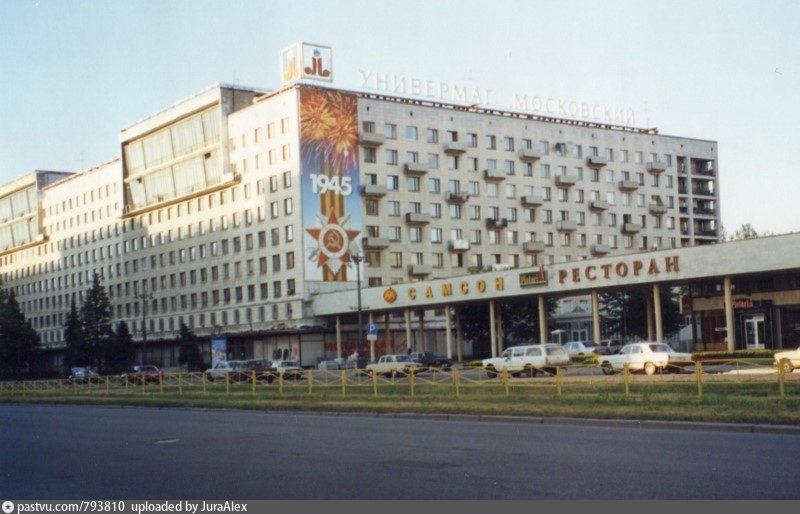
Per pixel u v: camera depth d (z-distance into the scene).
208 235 101.06
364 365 65.62
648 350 41.50
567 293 64.25
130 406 39.97
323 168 87.06
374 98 91.19
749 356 45.31
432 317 93.56
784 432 18.16
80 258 128.25
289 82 90.38
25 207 144.12
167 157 107.38
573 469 13.55
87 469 16.28
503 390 31.39
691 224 114.62
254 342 94.06
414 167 91.62
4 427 28.77
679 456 14.68
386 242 89.06
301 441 19.88
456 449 16.91
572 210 103.38
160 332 109.56
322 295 84.50
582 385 31.14
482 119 98.19
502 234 98.06
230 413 32.59
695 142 115.56
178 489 13.31
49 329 136.25
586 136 105.62
